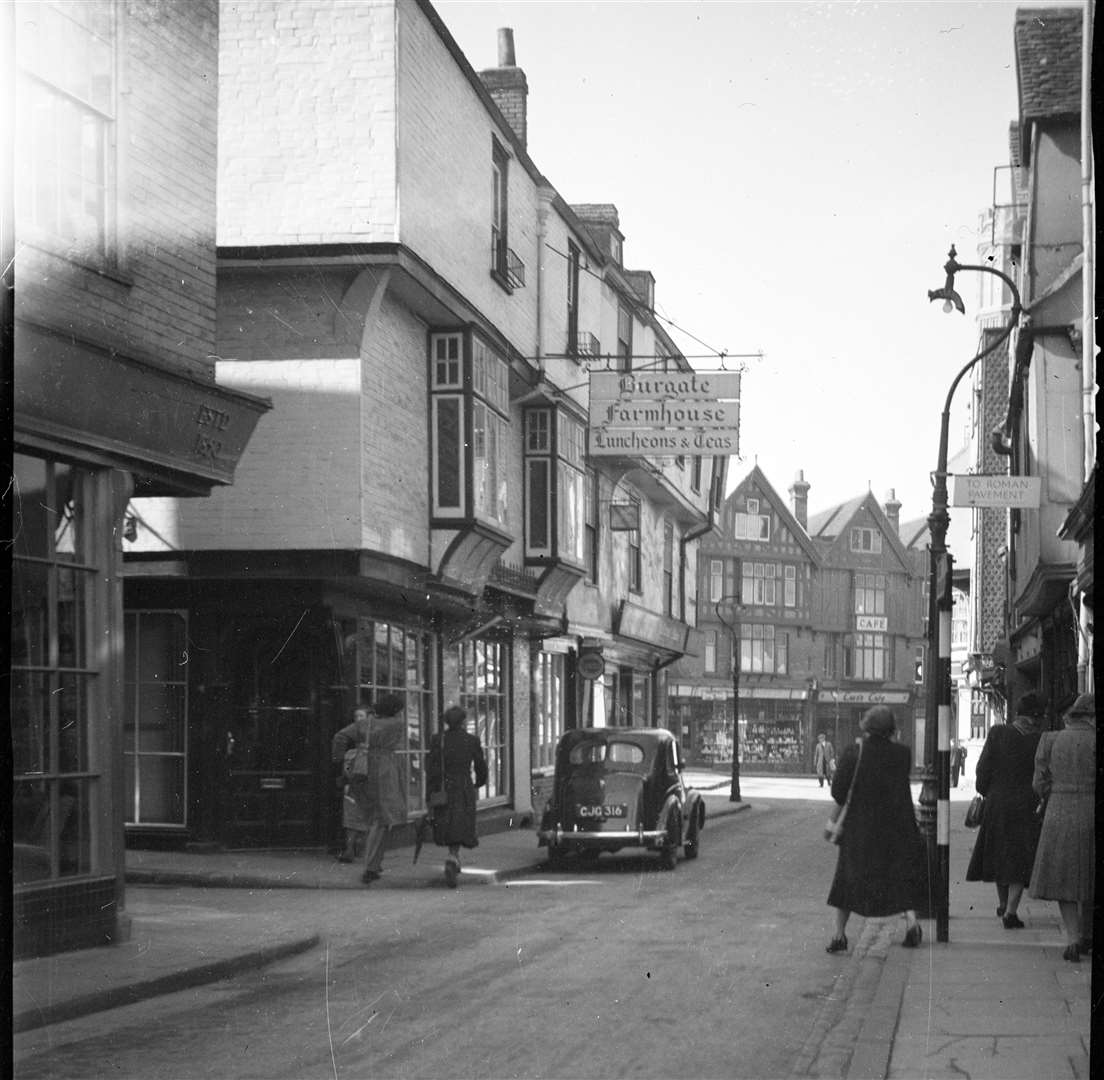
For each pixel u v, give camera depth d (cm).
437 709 1939
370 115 1576
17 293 878
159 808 1612
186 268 1083
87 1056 647
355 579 1577
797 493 6875
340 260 1553
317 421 1569
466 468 1769
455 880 1422
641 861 1792
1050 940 994
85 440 939
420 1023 726
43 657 903
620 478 2955
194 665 1598
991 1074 583
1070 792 887
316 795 1605
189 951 907
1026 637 1881
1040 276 1030
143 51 1030
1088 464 673
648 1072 618
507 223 2048
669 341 3195
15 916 852
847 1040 675
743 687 6291
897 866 971
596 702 2922
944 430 1441
